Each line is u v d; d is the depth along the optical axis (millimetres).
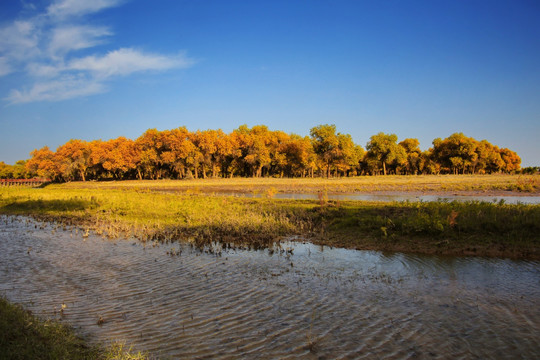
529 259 11141
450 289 8828
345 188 43656
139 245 13922
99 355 5582
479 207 16266
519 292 8578
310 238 14719
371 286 9086
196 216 20000
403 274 10047
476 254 11766
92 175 102938
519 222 13875
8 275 10109
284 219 18141
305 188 45375
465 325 6848
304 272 10312
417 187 42594
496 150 116000
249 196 36125
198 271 10453
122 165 77375
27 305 7816
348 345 6082
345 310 7574
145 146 78188
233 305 7867
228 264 11180
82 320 7035
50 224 19516
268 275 10047
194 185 55969
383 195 35594
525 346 6055
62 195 34656
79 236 15875
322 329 6680
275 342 6180
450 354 5801
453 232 13766
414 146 107438
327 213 18922
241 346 6031
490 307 7703
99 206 26797
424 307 7727
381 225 15336
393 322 6984
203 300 8164
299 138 104812
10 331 5754
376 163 92750
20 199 32719
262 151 80000
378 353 5828
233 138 81625
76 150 86000
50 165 87938
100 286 9156
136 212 22594
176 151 74688
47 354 5199
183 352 5816
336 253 12430
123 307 7742
